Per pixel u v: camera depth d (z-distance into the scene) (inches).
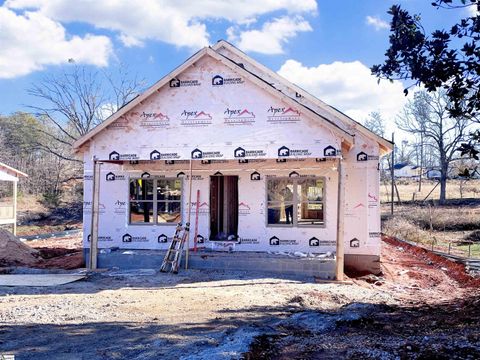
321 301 425.1
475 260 669.3
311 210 633.0
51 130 1961.1
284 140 565.0
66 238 1089.4
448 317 320.5
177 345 265.7
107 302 410.3
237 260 586.2
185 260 599.5
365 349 238.7
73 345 275.6
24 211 1556.3
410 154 3006.9
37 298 435.8
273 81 661.9
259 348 250.2
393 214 1357.0
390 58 247.4
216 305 399.9
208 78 591.5
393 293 488.1
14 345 277.3
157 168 671.8
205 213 658.2
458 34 234.5
